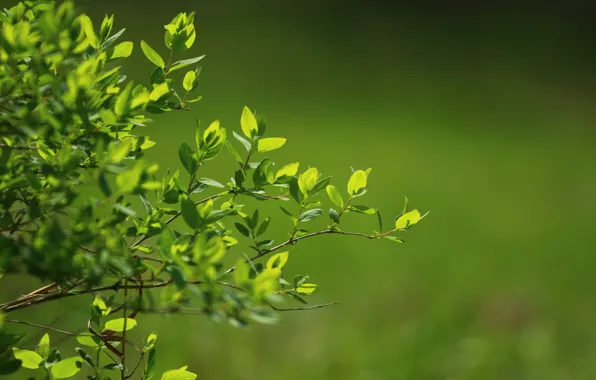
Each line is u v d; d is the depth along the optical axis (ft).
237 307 4.65
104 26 6.27
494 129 53.83
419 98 58.65
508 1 78.84
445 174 42.70
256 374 21.02
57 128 4.87
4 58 4.86
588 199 41.04
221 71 56.39
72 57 5.17
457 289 28.35
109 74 5.58
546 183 43.16
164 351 19.95
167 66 6.51
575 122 57.21
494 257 31.91
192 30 6.59
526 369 22.75
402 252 31.27
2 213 5.32
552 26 76.43
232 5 68.18
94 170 5.89
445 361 22.50
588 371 22.98
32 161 6.06
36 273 4.53
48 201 4.92
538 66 68.03
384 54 66.23
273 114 50.01
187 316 21.72
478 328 25.27
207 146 6.62
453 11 76.33
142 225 5.96
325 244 30.66
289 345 22.74
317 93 56.29
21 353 6.40
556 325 26.02
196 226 5.23
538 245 33.76
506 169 45.06
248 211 31.14
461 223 35.60
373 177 40.75
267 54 61.46
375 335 23.86
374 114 53.78
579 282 29.91
